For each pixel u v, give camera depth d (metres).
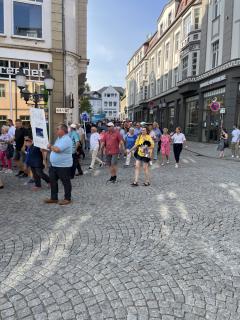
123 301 3.22
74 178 9.76
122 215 5.92
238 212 6.18
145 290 3.41
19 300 3.23
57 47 16.78
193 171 11.43
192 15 27.56
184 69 30.34
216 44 24.25
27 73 16.36
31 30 16.39
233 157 16.56
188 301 3.23
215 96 24.30
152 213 6.06
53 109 16.95
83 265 3.95
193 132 29.14
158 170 11.66
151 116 46.28
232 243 4.67
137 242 4.66
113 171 9.16
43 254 4.24
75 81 18.00
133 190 8.06
